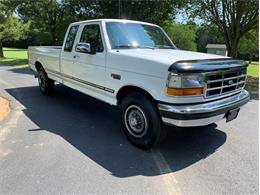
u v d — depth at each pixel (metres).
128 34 5.06
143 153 4.07
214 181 3.34
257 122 5.66
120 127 5.15
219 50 48.28
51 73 6.94
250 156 4.04
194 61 3.76
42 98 7.30
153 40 5.34
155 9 16.34
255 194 3.10
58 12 21.47
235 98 4.27
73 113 6.00
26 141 4.39
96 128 5.08
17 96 7.53
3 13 24.77
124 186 3.19
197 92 3.67
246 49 25.78
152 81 3.83
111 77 4.58
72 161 3.76
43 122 5.36
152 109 3.94
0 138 4.49
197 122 3.71
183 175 3.47
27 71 13.83
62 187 3.14
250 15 13.76
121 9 15.92
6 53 34.19
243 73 4.55
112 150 4.15
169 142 4.51
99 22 5.00
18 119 5.50
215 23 14.75
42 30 22.73
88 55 5.11
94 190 3.10
